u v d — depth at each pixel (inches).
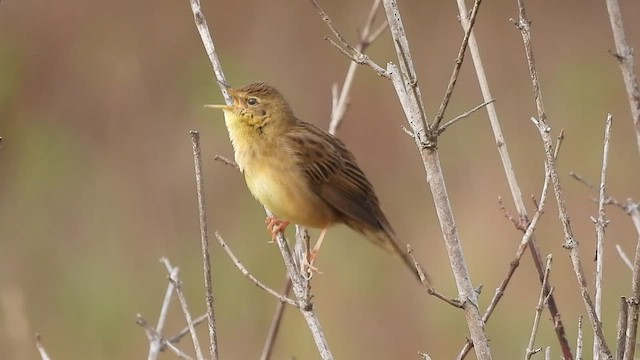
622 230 572.4
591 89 681.6
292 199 359.6
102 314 539.8
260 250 550.9
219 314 528.1
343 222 369.4
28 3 724.0
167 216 599.8
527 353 277.7
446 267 553.9
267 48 711.1
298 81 689.6
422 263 565.3
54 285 559.8
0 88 676.1
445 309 525.7
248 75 689.0
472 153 627.8
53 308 548.1
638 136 262.8
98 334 532.7
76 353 525.0
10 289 477.1
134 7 733.3
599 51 716.0
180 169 631.8
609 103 671.8
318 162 359.9
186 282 543.8
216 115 664.4
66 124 666.2
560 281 535.2
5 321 507.2
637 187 608.4
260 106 360.2
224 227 584.7
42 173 637.3
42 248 584.7
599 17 748.0
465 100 676.1
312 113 673.6
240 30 724.0
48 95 682.8
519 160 621.6
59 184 629.6
